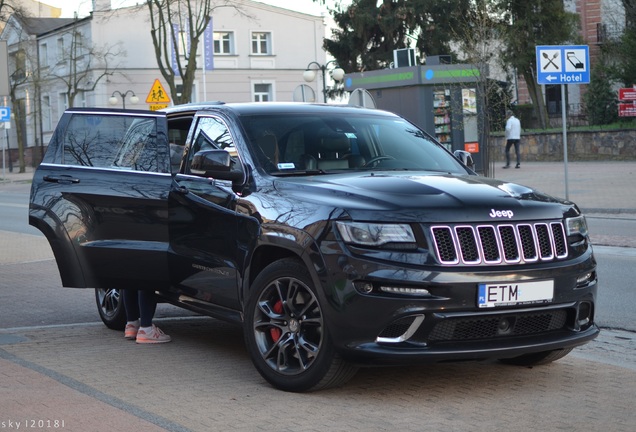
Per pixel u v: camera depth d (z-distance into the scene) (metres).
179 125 7.58
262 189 6.37
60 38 60.59
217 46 58.97
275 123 6.95
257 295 6.11
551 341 5.82
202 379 6.31
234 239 6.45
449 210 5.66
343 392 5.92
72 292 10.62
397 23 56.59
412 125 7.62
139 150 7.38
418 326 5.51
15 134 69.31
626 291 10.34
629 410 5.50
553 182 27.27
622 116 38.69
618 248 14.02
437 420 5.29
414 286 5.48
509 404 5.64
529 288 5.70
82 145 7.67
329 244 5.66
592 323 6.22
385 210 5.63
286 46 60.53
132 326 7.78
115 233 7.30
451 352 5.52
